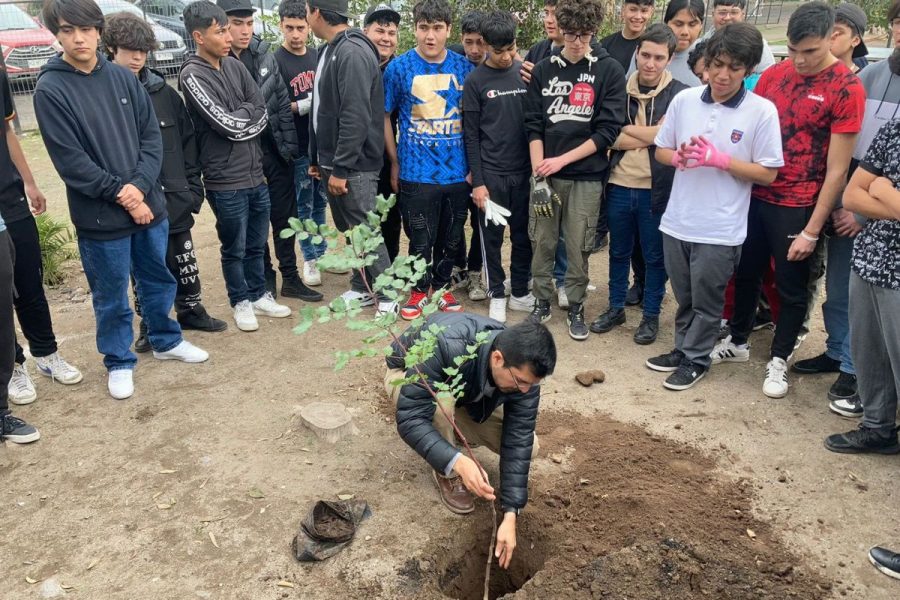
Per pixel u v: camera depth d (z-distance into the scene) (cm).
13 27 1144
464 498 328
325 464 361
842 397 407
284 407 410
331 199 491
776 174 388
